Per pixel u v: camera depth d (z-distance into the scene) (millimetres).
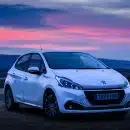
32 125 10258
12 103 13281
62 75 11070
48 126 10086
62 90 10734
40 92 11594
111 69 12148
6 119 11344
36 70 11852
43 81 11516
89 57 12625
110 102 10734
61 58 12195
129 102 10984
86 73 11305
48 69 11641
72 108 10609
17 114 12414
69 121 10867
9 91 13477
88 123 10516
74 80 10812
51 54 12367
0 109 13781
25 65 12930
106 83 10828
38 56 12469
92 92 10656
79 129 9633
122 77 11375
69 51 12688
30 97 12164
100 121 10844
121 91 10883
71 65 11945
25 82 12445
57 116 10953
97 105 10633
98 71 11617
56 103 10867
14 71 13398
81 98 10555
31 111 13117
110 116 11734
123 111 11328
